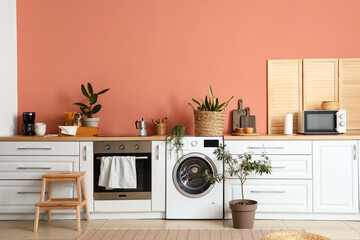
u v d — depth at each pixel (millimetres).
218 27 3932
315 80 3879
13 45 3893
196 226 3197
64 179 3180
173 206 3404
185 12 3949
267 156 3400
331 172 3375
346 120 3846
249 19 3924
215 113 3461
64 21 3965
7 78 3752
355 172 3361
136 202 3424
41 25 3965
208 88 3932
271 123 3900
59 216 3469
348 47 3873
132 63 3959
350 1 3873
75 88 3961
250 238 2850
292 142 3391
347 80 3854
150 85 3951
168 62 3947
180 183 3400
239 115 3904
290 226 3197
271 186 3396
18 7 3965
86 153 3422
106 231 3053
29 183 3418
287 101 3900
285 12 3904
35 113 3889
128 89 3959
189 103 3615
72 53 3963
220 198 3389
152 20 3959
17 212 3424
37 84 3965
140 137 3418
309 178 3383
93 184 3416
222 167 3400
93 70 3961
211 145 3402
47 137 3428
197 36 3938
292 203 3385
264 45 3912
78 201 3191
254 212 3129
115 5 3965
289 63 3893
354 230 3082
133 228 3141
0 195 3414
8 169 3422
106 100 3959
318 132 3578
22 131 3713
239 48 3922
